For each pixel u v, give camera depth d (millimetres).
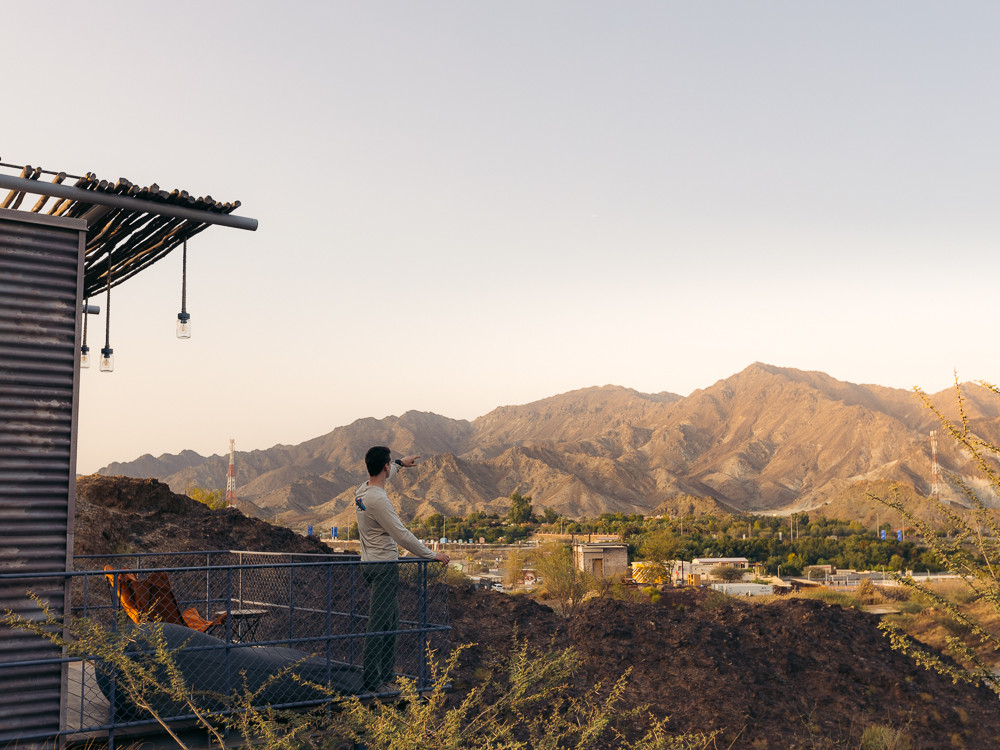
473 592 15898
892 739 10867
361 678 6934
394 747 4656
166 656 5301
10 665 5281
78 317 6105
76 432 5996
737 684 12125
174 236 7758
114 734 5766
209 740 5805
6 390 5746
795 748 10359
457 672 10312
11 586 5582
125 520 15352
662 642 13477
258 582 12250
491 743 5273
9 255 5863
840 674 13383
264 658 6758
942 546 5680
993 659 15906
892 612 26531
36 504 5766
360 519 7059
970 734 11922
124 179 6367
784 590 69750
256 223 7098
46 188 6223
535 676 5961
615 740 9453
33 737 5465
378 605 6859
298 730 5527
